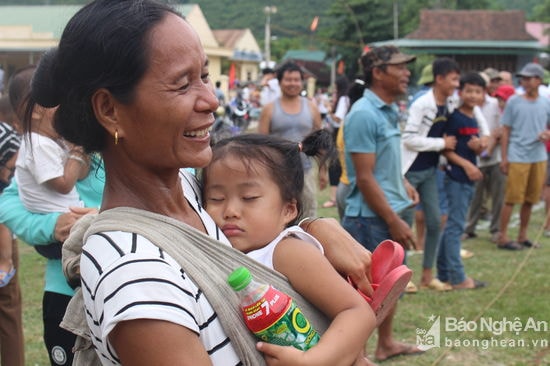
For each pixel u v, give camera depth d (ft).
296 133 18.61
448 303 16.81
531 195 22.56
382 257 5.67
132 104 4.18
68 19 4.46
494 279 18.94
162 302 3.90
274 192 5.37
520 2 201.05
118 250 4.09
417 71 88.94
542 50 101.30
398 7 122.31
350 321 4.70
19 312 11.78
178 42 4.21
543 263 20.77
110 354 4.11
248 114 58.65
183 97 4.22
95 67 4.17
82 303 5.04
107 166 4.59
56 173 8.29
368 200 12.50
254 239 5.21
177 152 4.32
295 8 148.15
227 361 4.23
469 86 17.74
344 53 114.01
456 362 13.48
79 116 4.36
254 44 136.26
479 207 24.13
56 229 8.12
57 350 8.33
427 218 17.22
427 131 16.49
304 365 4.32
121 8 4.18
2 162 11.13
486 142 18.12
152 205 4.55
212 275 4.30
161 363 3.84
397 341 14.17
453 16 104.53
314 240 5.19
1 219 8.75
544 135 21.80
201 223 4.94
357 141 12.39
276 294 4.42
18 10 85.92
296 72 18.57
